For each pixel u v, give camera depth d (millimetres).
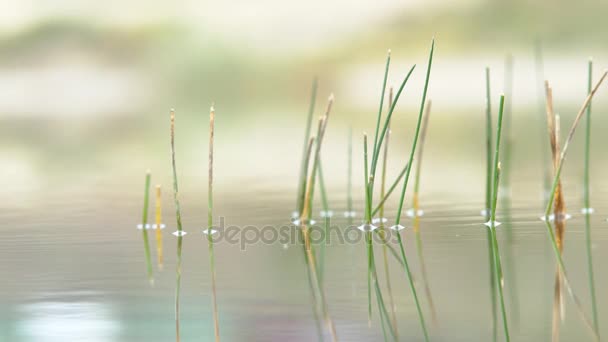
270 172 42594
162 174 42719
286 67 101188
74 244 24938
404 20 102750
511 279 20219
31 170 45125
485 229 26031
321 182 29047
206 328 16609
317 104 88125
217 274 21281
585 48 92000
